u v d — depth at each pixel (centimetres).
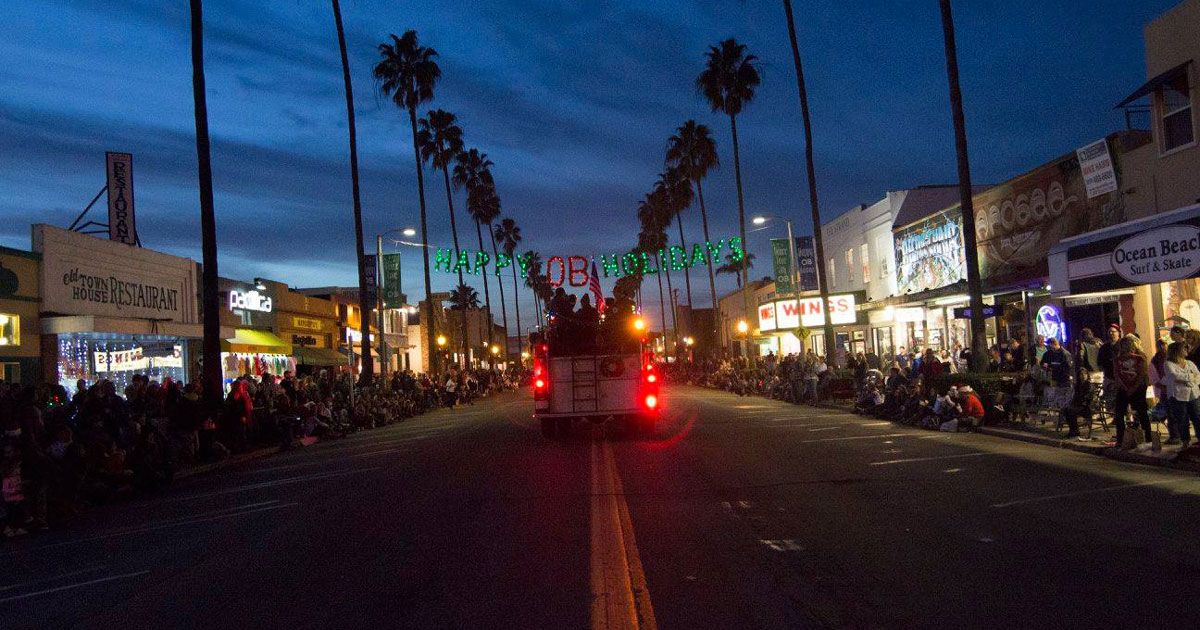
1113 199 2081
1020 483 1087
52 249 2356
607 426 2123
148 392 2005
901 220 3641
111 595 741
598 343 1827
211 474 1805
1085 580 636
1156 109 1855
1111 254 1423
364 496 1220
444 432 2470
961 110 2048
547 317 1834
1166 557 694
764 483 1154
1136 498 952
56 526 1235
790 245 4072
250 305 3928
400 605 638
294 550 867
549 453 1623
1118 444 1291
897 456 1410
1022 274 2470
